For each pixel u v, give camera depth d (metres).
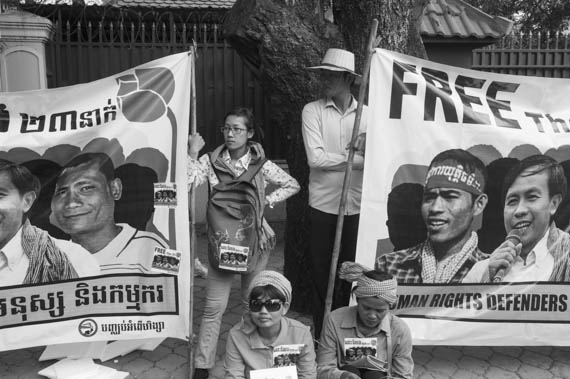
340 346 3.10
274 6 4.47
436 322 3.76
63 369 3.78
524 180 3.77
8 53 6.70
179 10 7.88
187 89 3.65
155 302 3.72
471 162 3.71
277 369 2.89
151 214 3.67
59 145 3.57
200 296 5.53
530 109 3.82
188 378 3.75
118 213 3.66
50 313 3.64
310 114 3.67
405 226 3.66
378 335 3.06
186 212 3.66
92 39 7.85
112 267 3.68
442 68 3.72
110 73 7.78
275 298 2.83
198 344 3.72
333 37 4.49
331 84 3.61
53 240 3.63
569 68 8.09
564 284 3.83
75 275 3.65
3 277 3.57
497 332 3.81
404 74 3.62
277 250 7.45
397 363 3.13
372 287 2.86
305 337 2.99
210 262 3.60
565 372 3.93
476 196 3.72
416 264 3.70
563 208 3.82
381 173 3.60
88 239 3.65
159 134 3.64
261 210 3.64
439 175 3.67
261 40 4.48
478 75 3.77
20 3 7.50
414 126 3.62
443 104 3.67
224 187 3.56
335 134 3.64
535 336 3.83
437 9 7.81
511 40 8.20
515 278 3.81
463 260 3.75
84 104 3.61
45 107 3.58
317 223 3.77
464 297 3.78
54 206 3.61
